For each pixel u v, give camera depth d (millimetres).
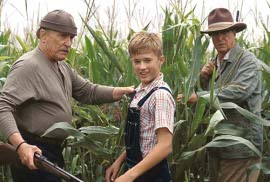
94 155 4746
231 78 4539
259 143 4578
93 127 4359
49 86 3908
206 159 4902
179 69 4523
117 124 4879
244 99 4449
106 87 4352
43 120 3916
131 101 3750
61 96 3992
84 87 4383
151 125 3588
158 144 3490
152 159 3459
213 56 5543
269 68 4699
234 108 4367
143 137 3619
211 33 4602
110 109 4812
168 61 4676
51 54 3949
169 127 3486
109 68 5164
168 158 4395
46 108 3926
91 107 4762
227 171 4602
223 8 4555
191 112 4523
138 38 3584
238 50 4570
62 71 4117
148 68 3592
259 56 5617
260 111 4664
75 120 5008
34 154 3580
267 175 5074
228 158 4523
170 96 3570
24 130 3949
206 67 4797
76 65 5348
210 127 4051
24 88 3818
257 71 4473
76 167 4922
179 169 4453
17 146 3641
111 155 4371
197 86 4797
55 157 4055
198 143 4395
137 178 3678
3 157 3877
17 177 4043
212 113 4793
